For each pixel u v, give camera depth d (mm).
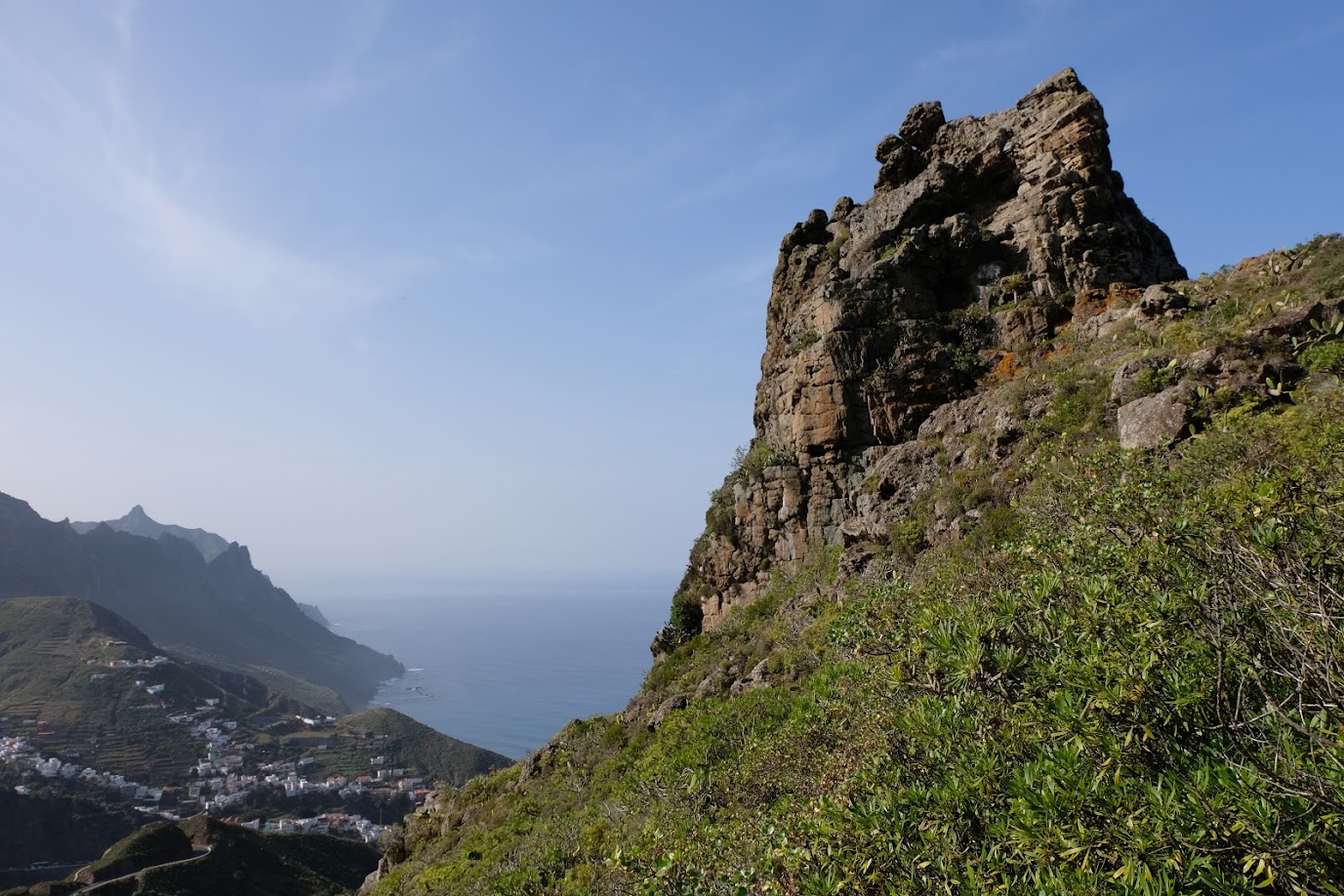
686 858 7578
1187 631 4953
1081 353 19172
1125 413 14062
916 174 27828
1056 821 4172
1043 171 24000
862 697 9406
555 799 21609
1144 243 25125
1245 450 9758
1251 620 4738
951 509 17266
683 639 28969
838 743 9727
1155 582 5562
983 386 21312
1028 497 14219
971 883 4375
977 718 5746
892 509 19766
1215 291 18344
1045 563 7152
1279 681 4484
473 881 17656
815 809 6461
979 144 25547
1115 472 9195
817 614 19609
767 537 25062
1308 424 9727
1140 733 4496
